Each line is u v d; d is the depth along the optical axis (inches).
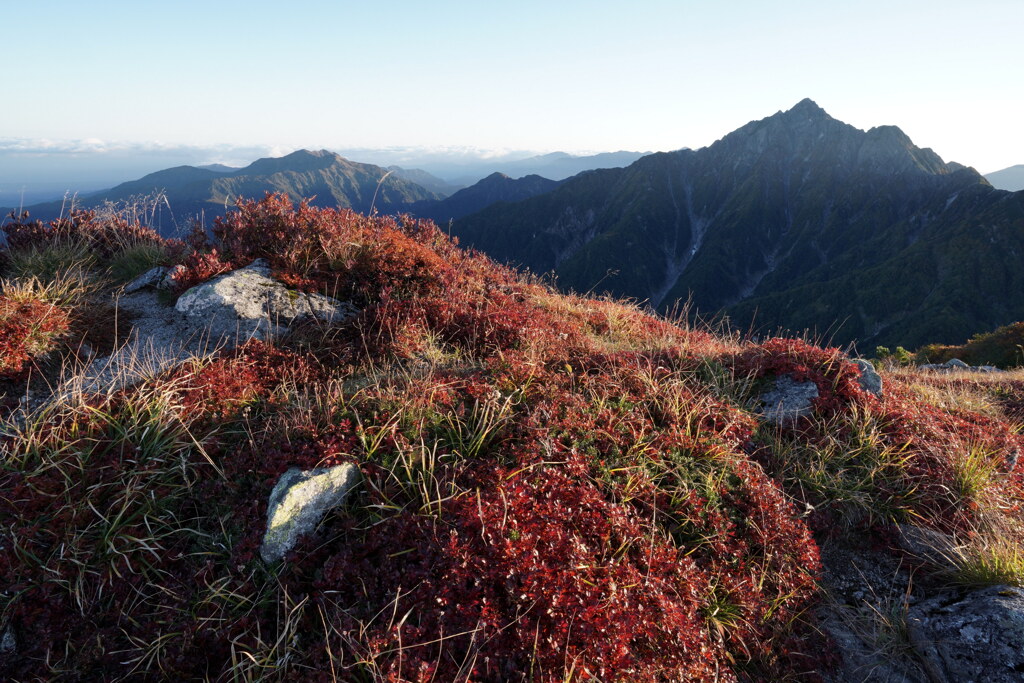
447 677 78.8
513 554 87.8
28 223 217.9
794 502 119.7
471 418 116.0
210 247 199.8
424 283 194.4
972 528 117.0
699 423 125.9
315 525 96.9
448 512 96.3
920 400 166.9
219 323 158.6
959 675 91.9
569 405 124.1
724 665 91.0
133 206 234.5
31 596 88.7
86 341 153.2
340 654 80.0
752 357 161.5
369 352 158.2
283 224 194.4
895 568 113.7
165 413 114.5
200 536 97.4
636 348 191.2
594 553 93.4
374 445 107.7
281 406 123.4
